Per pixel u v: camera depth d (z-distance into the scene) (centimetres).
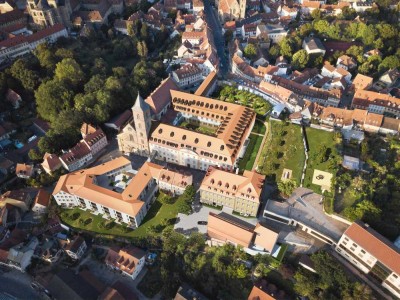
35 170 17225
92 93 19575
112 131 19400
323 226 13638
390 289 11988
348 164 15450
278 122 18275
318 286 12119
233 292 12756
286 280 12606
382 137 17325
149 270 13862
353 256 12569
